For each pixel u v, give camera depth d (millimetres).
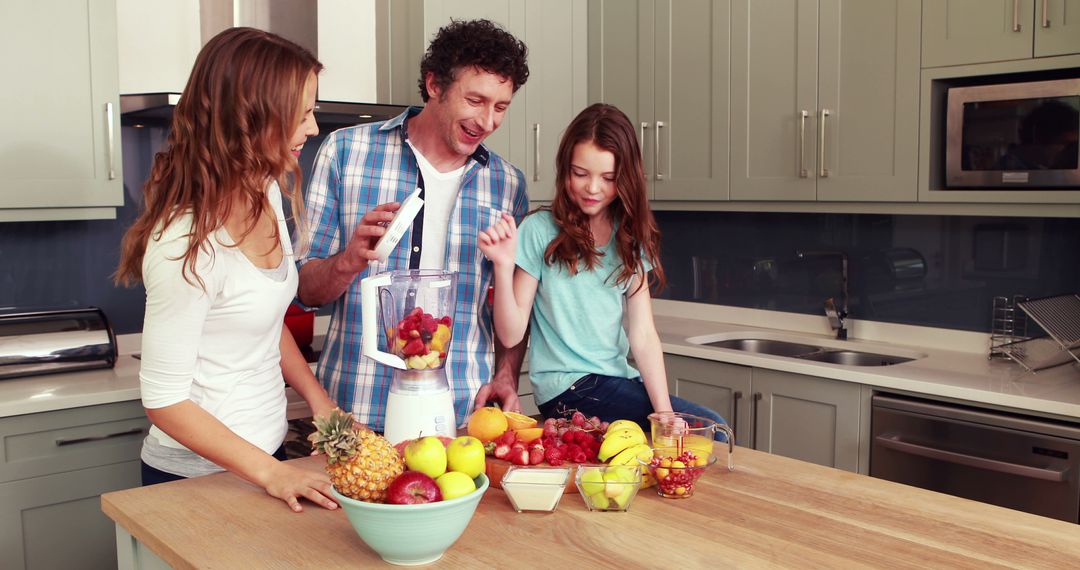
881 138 3012
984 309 3182
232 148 1477
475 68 1852
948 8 2818
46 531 2547
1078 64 2553
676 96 3604
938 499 1495
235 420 1646
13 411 2443
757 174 3371
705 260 4012
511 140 3648
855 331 3531
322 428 1239
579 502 1489
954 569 1212
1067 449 2418
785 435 3080
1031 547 1292
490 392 1942
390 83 3426
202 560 1237
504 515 1426
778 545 1295
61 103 2715
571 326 2014
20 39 2637
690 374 3363
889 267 3418
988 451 2576
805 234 3654
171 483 1564
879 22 2980
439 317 1598
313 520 1398
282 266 1669
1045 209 2689
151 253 1462
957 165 2826
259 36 1533
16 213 2682
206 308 1506
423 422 1588
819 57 3145
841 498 1498
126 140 3139
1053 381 2688
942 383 2676
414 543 1199
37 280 3027
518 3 3604
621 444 1533
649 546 1291
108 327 2881
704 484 1572
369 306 1542
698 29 3504
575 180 1895
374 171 2053
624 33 3758
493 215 2125
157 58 2980
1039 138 2635
